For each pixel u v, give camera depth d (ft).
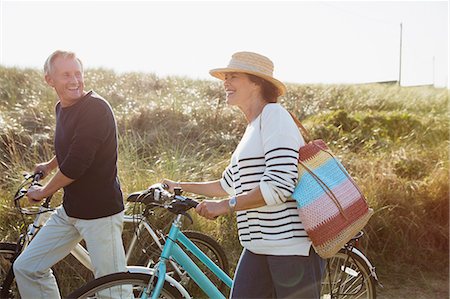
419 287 16.10
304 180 8.97
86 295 9.55
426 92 39.78
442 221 17.85
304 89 40.50
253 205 8.80
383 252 17.10
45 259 11.00
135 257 14.47
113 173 10.96
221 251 13.37
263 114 9.05
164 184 11.17
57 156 11.05
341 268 12.30
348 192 9.30
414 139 27.68
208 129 27.40
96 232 10.77
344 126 29.71
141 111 28.25
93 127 10.43
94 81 37.19
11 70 34.40
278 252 9.00
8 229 14.82
